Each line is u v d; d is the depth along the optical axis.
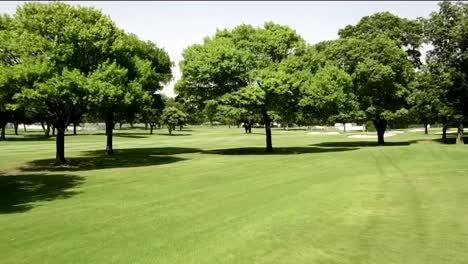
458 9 49.53
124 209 15.82
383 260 9.31
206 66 38.59
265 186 20.05
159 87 44.88
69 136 84.75
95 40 30.86
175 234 12.12
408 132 86.94
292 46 42.78
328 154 35.59
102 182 22.88
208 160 33.56
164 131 124.56
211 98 40.09
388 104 50.44
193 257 10.05
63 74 28.00
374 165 26.94
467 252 9.65
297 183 20.59
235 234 11.84
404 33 59.44
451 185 17.86
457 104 47.56
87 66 31.66
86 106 30.64
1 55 29.64
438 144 46.31
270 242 10.94
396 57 50.00
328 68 45.84
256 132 106.25
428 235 10.96
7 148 50.16
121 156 39.16
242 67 39.03
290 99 39.88
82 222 13.91
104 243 11.44
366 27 60.16
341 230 11.76
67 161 34.59
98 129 140.75
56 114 33.53
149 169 28.20
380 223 12.30
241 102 37.69
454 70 46.38
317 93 39.09
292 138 69.31
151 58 44.62
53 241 11.77
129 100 30.38
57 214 15.21
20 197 18.86
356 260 9.38
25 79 27.52
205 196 18.00
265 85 37.41
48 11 29.91
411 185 18.33
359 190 17.72
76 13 31.73
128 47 34.44
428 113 51.16
